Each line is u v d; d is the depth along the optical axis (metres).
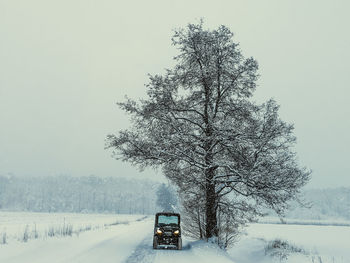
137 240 19.20
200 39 16.31
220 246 16.48
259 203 16.00
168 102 16.56
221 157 16.70
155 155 15.99
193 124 17.50
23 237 15.20
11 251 11.73
